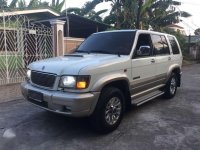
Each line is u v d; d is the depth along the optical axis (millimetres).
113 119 4570
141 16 17078
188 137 4387
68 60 4582
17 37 9625
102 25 18453
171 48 7039
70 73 4035
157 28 18297
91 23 17734
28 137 4320
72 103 3893
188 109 6180
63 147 3959
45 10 16547
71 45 11109
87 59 4586
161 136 4418
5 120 5160
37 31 9508
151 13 17906
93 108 4129
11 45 9672
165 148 3953
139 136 4410
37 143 4094
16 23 10289
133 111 5930
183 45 22469
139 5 15594
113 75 4488
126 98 5109
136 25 16062
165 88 6961
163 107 6336
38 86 4473
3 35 9492
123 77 4688
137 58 5223
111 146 4004
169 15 18203
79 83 3982
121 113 4742
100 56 4875
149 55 5762
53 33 10141
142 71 5398
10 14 11242
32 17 16500
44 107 4328
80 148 3930
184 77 12492
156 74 6055
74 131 4598
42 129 4680
